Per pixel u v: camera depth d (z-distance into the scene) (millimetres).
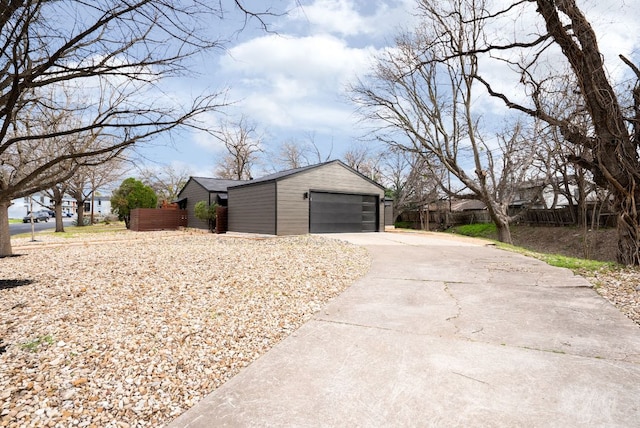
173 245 10680
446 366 2529
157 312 3824
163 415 2070
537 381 2293
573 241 17562
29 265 6855
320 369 2537
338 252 8422
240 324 3533
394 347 2891
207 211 18094
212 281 5133
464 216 28438
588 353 2715
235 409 2070
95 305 4027
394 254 8492
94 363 2695
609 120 6281
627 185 6426
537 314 3709
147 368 2641
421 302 4234
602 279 5355
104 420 2020
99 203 55344
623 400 2055
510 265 6816
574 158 7266
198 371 2607
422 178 25219
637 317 3586
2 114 2744
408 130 17766
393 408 2025
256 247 9547
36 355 2793
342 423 1897
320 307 4086
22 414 2043
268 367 2596
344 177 16328
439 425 1858
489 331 3223
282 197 14008
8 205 8656
